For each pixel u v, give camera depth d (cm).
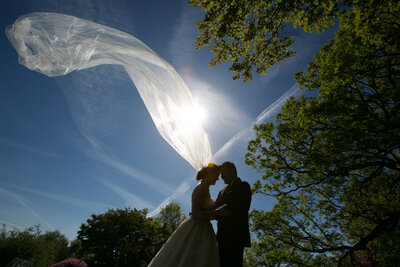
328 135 816
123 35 222
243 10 694
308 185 1080
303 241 1127
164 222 3341
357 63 750
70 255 2725
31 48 189
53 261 2298
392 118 674
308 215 1192
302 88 1173
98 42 207
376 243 984
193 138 239
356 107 750
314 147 970
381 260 941
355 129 693
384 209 927
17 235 2333
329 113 773
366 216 1009
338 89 809
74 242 2917
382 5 575
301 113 931
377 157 742
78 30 206
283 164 1120
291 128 1041
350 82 810
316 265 1101
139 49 226
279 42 748
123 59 218
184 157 242
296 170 1055
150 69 228
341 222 1107
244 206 217
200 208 221
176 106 235
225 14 702
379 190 995
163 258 204
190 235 214
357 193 995
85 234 2655
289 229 1152
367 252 1079
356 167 810
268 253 1179
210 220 233
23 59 187
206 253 201
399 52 741
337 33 877
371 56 774
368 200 992
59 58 194
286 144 1122
